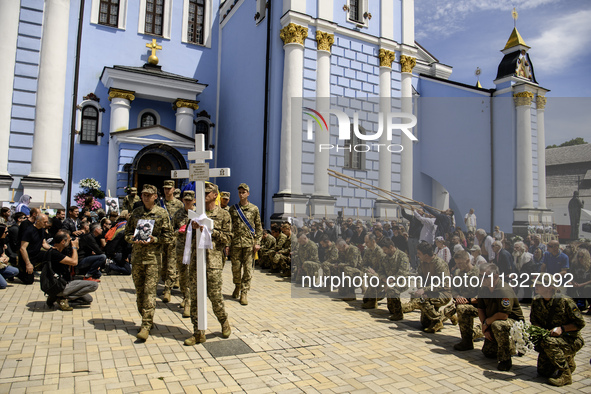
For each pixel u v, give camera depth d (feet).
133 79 55.72
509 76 32.63
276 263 35.76
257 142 52.60
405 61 53.88
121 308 22.00
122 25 60.70
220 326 19.53
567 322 14.69
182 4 65.16
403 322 21.65
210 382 13.38
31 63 46.50
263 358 15.69
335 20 50.39
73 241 28.07
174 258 24.53
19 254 27.12
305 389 13.20
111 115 55.88
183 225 23.25
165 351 15.89
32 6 46.75
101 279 30.60
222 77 65.67
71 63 53.52
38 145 46.21
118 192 53.06
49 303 21.18
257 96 53.52
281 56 49.19
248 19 57.41
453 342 18.63
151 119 60.59
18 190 45.42
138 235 17.16
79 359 14.70
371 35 51.96
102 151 56.54
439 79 54.80
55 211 45.39
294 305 24.47
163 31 63.77
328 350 16.90
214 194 18.35
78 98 56.34
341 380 14.02
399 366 15.49
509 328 15.42
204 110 65.16
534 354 17.53
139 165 54.60
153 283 17.44
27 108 46.19
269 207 48.06
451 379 14.49
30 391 12.16
